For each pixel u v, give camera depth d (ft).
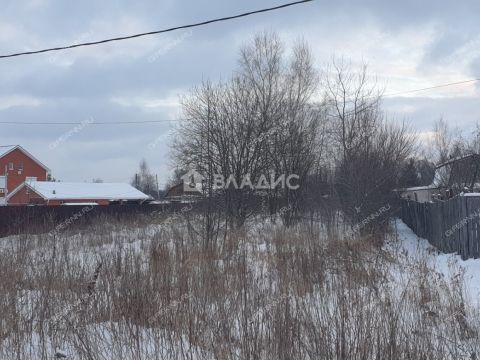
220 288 20.72
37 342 17.89
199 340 17.06
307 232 42.86
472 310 21.38
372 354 15.84
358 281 22.90
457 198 45.68
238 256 26.21
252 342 16.22
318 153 89.40
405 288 21.81
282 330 16.55
